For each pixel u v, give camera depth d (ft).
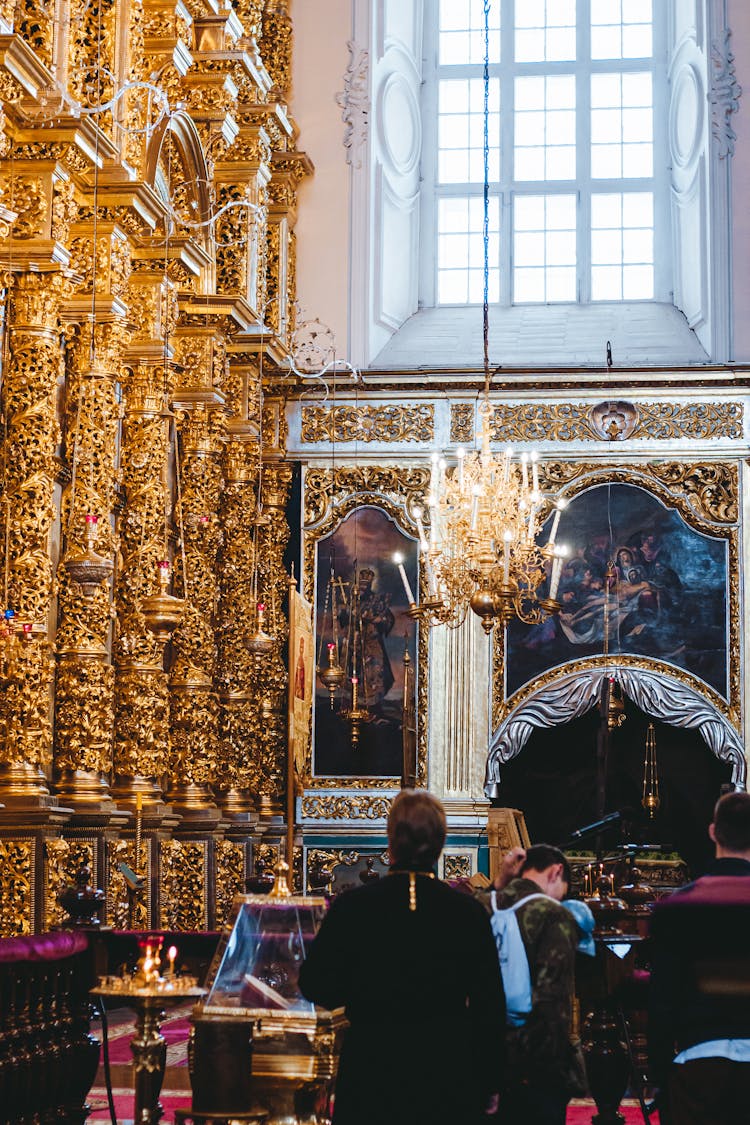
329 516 81.66
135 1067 23.45
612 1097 30.71
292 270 83.76
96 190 50.16
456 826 78.79
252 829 72.49
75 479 52.08
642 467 80.38
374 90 86.12
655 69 90.27
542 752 81.51
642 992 32.99
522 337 85.97
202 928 65.62
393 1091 18.38
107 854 54.13
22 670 47.78
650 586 79.71
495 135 90.38
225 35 69.10
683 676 79.00
